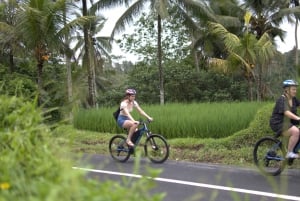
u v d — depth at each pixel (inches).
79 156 96.4
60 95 738.8
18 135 97.7
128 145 394.0
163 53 1325.0
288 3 1103.6
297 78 449.1
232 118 493.0
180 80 1162.0
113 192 75.2
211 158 407.5
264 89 1138.7
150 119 403.5
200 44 1178.6
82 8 824.9
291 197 260.1
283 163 307.1
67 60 908.0
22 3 666.8
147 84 1199.6
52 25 653.3
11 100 116.3
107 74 1594.5
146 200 78.7
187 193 274.7
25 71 892.0
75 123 642.8
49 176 83.9
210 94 1151.6
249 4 1093.8
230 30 1154.0
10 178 81.8
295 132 309.7
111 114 615.5
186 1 893.2
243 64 940.0
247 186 290.7
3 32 753.0
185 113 555.2
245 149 409.1
